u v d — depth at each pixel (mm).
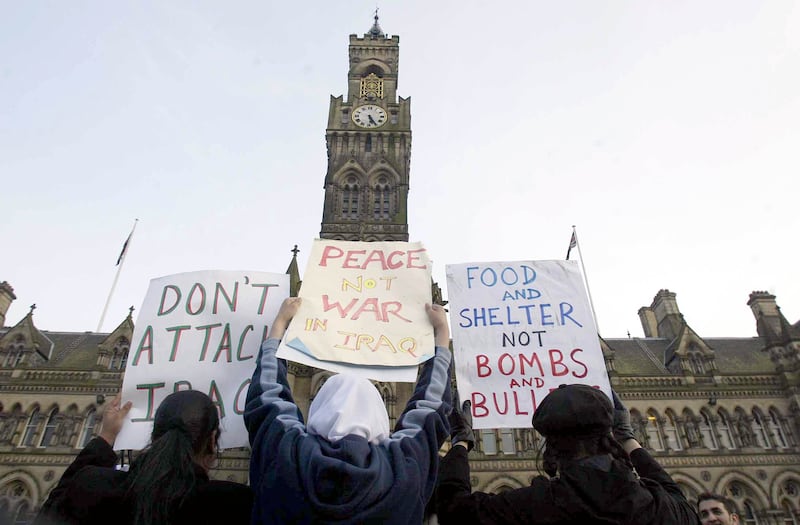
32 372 36031
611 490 3826
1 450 33000
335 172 53219
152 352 8070
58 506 4109
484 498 4285
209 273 8781
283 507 3695
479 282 9602
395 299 7844
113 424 6184
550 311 9180
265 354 5883
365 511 3535
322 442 4059
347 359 7039
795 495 34562
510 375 8594
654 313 51812
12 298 46125
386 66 64188
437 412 4867
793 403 37812
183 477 4141
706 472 35094
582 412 4266
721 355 45031
